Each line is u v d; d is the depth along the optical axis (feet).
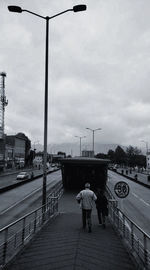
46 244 26.94
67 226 36.91
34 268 20.24
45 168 49.93
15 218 54.80
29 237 29.68
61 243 27.17
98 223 40.55
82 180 92.32
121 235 31.07
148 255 21.25
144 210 67.87
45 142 51.24
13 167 321.32
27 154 432.25
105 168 89.76
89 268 20.25
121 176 223.51
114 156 497.87
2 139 264.93
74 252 23.98
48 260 21.99
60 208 60.03
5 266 20.27
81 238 29.22
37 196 92.79
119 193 37.22
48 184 140.15
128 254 24.62
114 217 40.83
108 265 21.30
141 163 460.55
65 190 95.96
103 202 36.99
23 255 23.48
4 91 262.67
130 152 460.14
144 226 47.80
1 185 134.31
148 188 128.88
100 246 26.58
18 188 120.26
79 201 33.45
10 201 81.10
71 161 87.71
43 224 37.76
